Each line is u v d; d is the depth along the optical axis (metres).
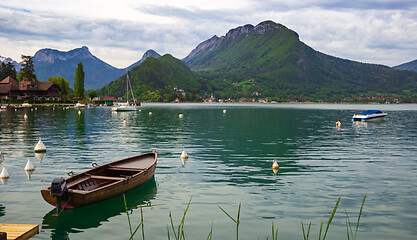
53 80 178.62
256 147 30.98
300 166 22.06
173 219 12.52
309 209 13.61
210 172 20.09
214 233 11.27
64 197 12.74
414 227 11.85
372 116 76.06
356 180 18.28
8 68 172.00
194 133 43.91
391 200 14.79
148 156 21.06
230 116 92.81
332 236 11.08
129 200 14.66
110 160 23.86
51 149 28.86
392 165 22.50
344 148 30.58
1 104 131.62
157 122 65.31
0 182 17.52
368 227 11.83
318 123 65.88
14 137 37.59
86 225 11.99
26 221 12.29
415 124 62.66
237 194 15.58
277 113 119.06
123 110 116.06
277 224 12.07
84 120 68.00
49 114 88.25
